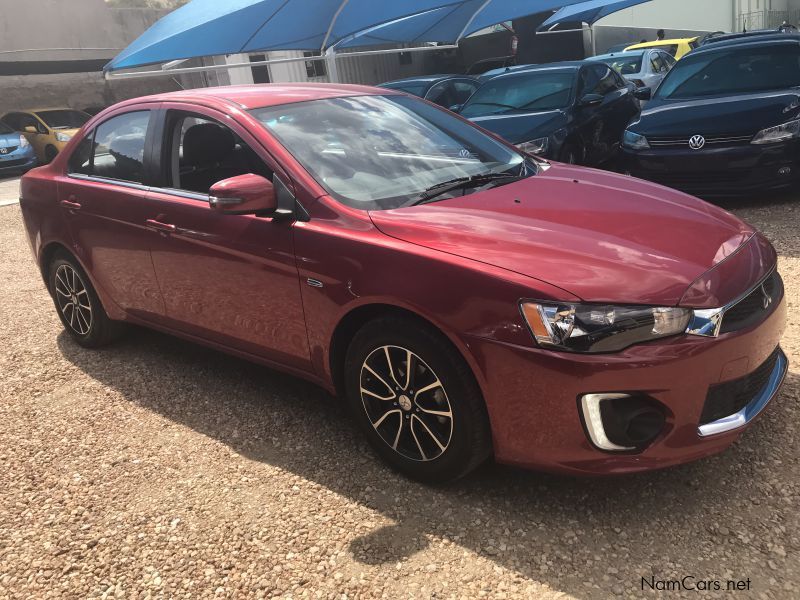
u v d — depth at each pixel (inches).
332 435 123.7
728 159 229.6
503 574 86.6
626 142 255.3
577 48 681.6
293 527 99.6
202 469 116.8
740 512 93.0
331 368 112.7
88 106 777.6
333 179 114.8
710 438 90.0
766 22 1325.0
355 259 102.3
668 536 90.1
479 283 90.0
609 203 112.3
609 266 89.9
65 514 108.0
